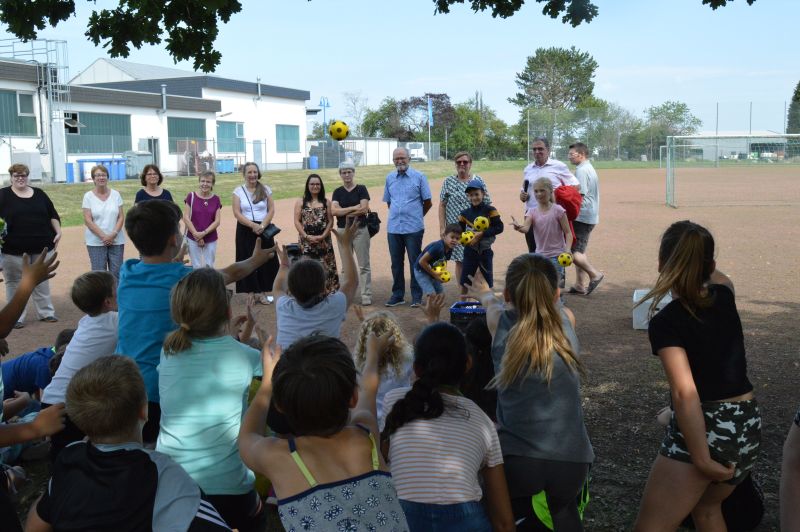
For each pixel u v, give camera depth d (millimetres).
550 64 103562
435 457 3123
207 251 9977
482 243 8430
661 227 18031
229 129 49125
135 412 2801
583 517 4191
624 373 6688
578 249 10039
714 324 3207
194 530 2621
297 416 2514
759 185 32438
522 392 3457
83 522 2574
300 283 4293
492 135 88062
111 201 9781
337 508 2412
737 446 3199
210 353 3475
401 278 9789
